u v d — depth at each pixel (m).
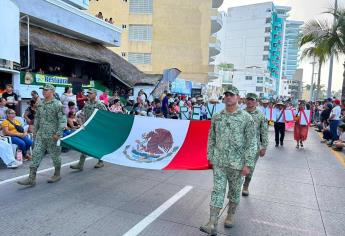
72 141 6.18
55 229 4.24
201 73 35.34
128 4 34.53
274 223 4.77
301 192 6.37
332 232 4.55
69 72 18.02
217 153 4.23
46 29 16.55
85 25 18.36
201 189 6.26
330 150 11.88
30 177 5.93
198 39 35.22
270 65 120.56
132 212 4.93
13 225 4.30
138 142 6.31
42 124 5.98
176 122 6.24
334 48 18.95
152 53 34.88
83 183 6.28
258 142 5.86
